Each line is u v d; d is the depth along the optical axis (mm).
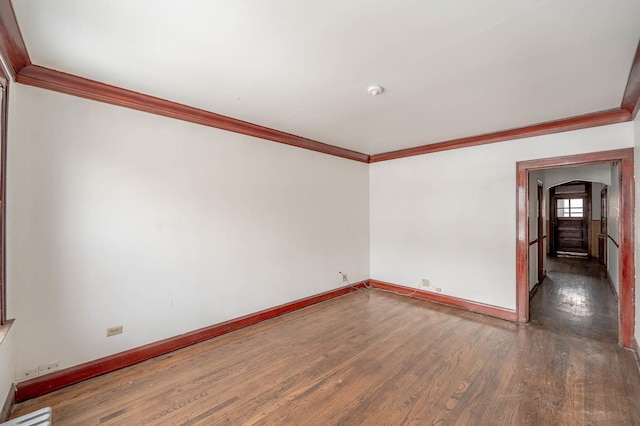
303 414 1992
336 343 3078
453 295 4316
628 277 2947
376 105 2945
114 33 1771
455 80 2395
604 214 7215
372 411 2016
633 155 2953
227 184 3391
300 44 1901
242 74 2309
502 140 3838
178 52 1994
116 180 2605
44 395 2197
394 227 5070
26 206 2178
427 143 4465
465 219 4195
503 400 2121
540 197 5711
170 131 2941
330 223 4703
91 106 2480
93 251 2482
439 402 2105
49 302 2271
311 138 4184
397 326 3535
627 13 1574
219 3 1512
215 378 2426
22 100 2170
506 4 1521
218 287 3299
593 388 2252
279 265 3943
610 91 2570
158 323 2840
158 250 2850
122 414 1994
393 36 1813
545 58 2055
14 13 1564
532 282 4973
